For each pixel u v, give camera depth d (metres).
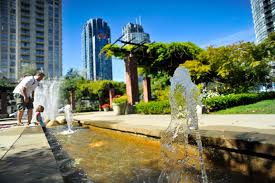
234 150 2.43
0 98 19.66
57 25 85.81
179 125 3.03
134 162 2.86
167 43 14.56
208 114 7.89
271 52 15.01
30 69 46.28
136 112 11.82
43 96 16.30
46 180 1.38
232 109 8.95
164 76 17.27
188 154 2.91
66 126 8.20
